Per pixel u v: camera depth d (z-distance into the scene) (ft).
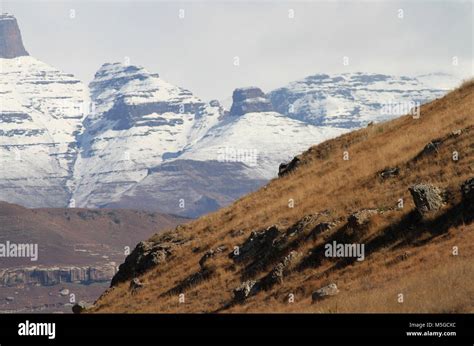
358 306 238.27
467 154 326.85
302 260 312.29
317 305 259.80
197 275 354.13
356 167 382.83
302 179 414.00
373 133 439.22
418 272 255.50
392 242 293.64
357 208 329.52
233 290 320.50
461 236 270.87
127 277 411.75
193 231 416.46
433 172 327.47
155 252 405.59
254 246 350.64
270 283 308.19
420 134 383.45
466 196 288.10
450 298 219.82
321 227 324.19
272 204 398.62
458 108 399.65
